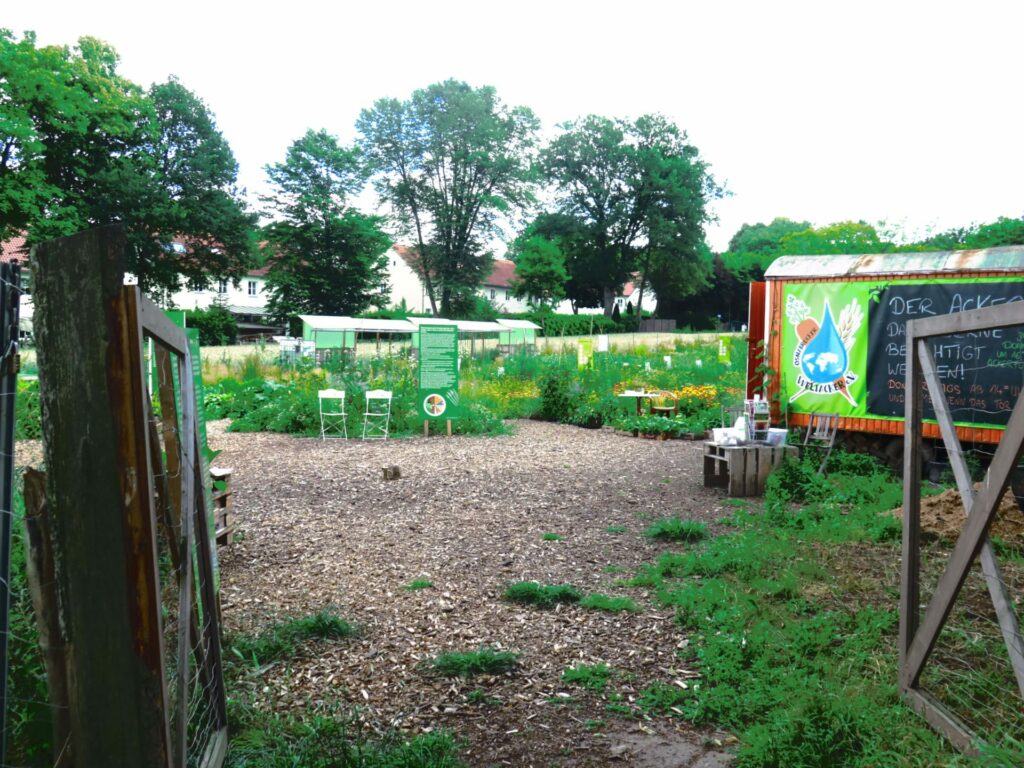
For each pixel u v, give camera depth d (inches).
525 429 618.8
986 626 166.7
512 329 1498.5
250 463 445.1
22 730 100.5
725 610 186.9
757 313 441.7
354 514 313.7
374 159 2388.0
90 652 75.8
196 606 123.8
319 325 1282.0
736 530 279.7
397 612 195.9
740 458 346.0
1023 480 273.3
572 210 2783.0
